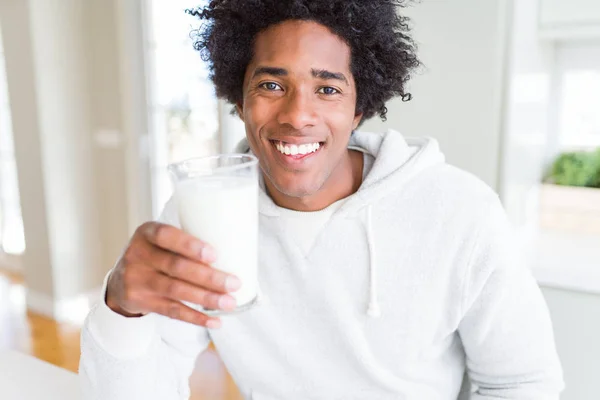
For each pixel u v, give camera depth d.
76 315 3.29
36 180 3.13
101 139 3.29
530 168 1.80
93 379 0.78
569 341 1.49
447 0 1.59
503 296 0.89
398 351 0.96
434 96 1.66
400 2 0.96
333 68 0.80
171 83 3.11
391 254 0.93
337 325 0.96
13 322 3.17
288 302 0.98
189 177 0.60
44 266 3.23
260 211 0.97
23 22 2.95
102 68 3.18
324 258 0.95
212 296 0.57
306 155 0.83
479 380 0.99
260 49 0.81
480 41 1.56
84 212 3.29
